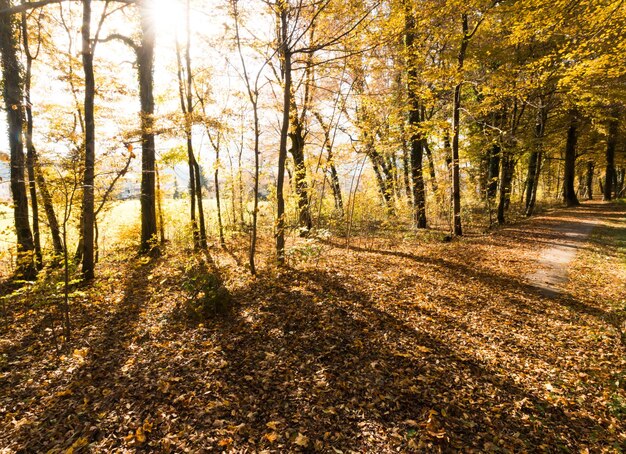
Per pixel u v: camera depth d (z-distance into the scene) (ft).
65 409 13.34
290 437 12.09
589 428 13.02
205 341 18.47
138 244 45.09
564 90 45.93
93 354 17.46
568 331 20.56
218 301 21.83
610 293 26.27
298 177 47.39
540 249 39.99
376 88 46.62
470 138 51.62
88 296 25.49
